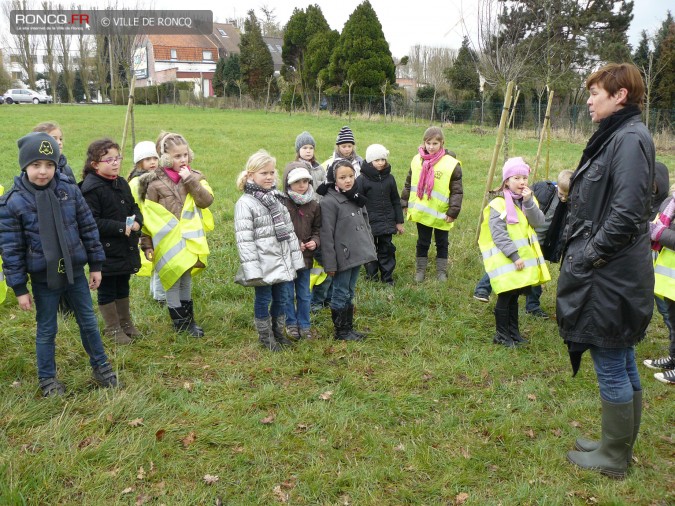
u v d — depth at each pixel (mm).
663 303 4984
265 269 4699
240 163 14562
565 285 3281
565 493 3225
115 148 4680
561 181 5238
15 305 5586
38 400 3902
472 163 16203
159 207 4934
